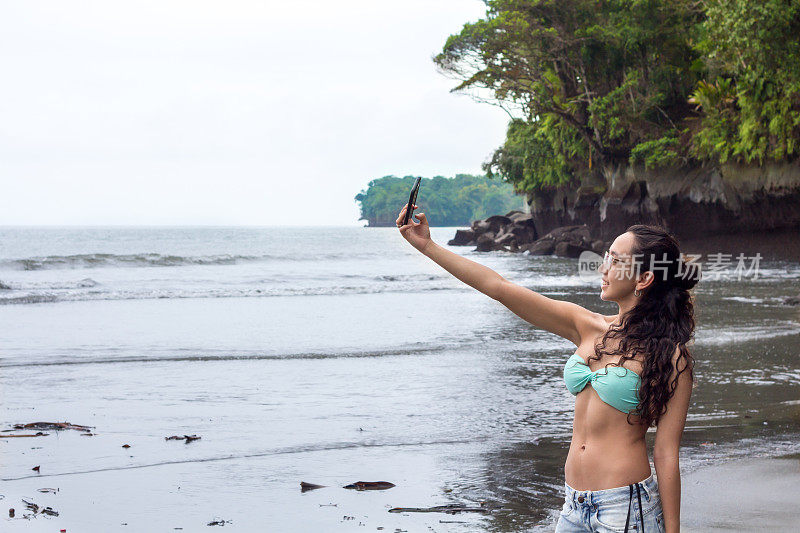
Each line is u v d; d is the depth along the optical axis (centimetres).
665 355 225
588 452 233
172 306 1944
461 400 831
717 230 4234
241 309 1873
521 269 3575
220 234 14562
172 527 448
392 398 842
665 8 4128
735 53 3306
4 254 6050
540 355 1150
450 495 507
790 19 2844
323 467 577
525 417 750
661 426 229
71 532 438
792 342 1196
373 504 490
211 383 930
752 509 464
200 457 605
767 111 3319
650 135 4438
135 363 1080
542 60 4512
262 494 511
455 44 4475
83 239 10256
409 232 265
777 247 3916
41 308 1891
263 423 725
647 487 229
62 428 702
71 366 1053
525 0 4325
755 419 713
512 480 542
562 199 5947
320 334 1402
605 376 230
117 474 559
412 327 1505
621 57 4372
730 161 3938
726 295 1994
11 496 506
